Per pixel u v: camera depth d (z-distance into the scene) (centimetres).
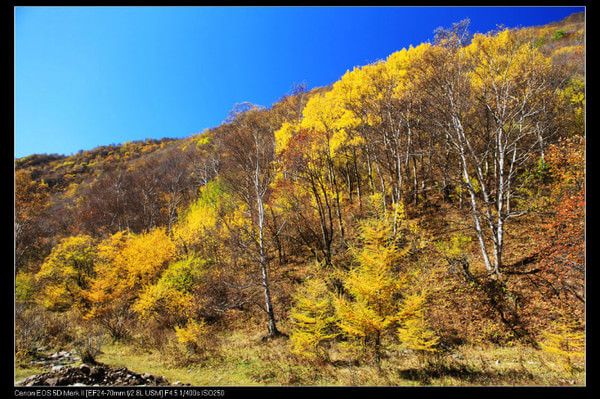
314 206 2289
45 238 3569
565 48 3234
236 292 1864
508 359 975
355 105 2003
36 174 7475
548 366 887
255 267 2083
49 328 1450
